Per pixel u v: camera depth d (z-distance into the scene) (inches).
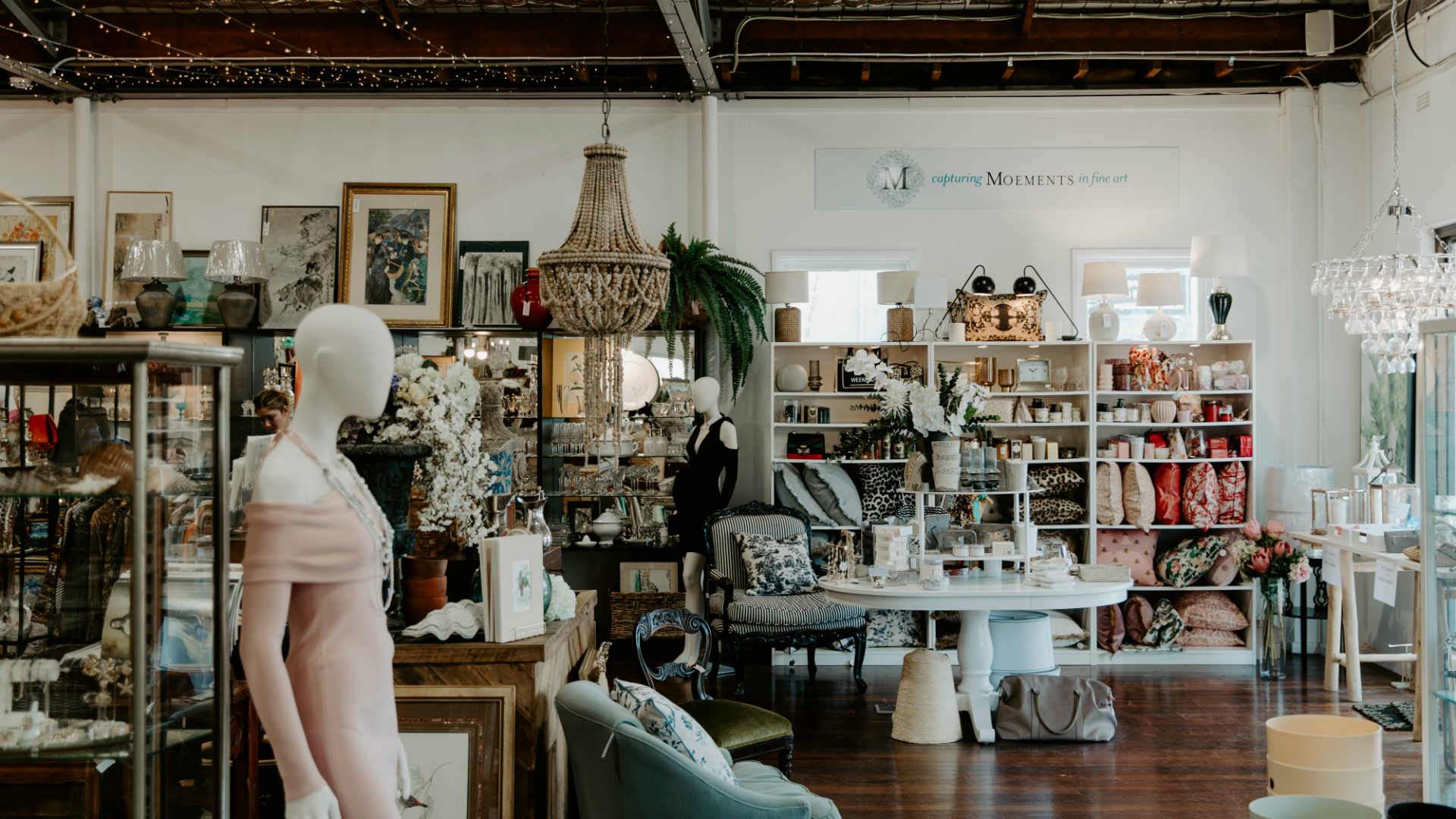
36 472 91.7
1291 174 335.0
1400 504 286.2
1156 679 297.9
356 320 102.0
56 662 92.9
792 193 342.6
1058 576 245.1
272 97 343.3
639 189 343.6
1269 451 335.6
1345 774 143.5
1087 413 327.3
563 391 339.0
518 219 343.6
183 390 98.0
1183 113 339.9
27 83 324.8
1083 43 323.9
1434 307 246.5
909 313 324.8
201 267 341.7
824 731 250.2
